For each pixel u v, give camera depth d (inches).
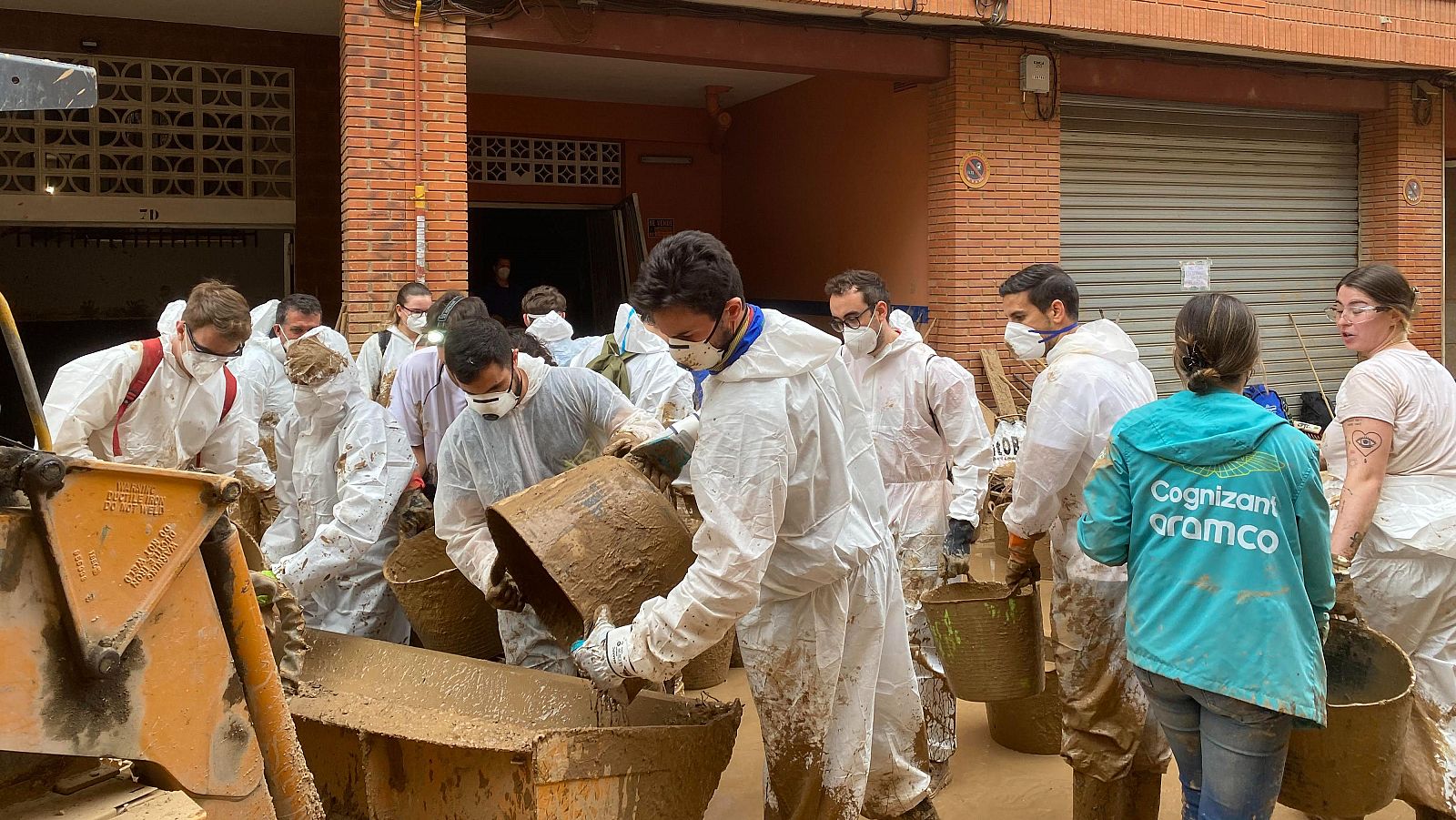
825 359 99.7
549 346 258.7
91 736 64.9
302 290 409.7
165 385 135.0
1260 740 95.7
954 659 131.0
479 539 131.3
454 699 118.9
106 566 64.7
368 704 114.8
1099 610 123.6
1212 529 97.9
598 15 331.6
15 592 60.9
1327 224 477.1
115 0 357.4
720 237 552.7
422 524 163.2
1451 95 486.6
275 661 87.9
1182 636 98.6
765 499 95.2
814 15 359.6
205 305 132.7
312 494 156.4
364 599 159.3
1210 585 97.5
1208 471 98.9
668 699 112.0
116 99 380.5
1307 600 96.3
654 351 227.9
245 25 392.2
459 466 132.0
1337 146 477.1
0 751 62.5
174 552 68.8
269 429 201.6
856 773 106.9
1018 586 130.3
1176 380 442.6
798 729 106.2
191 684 71.1
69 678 63.7
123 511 65.6
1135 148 427.2
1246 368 100.7
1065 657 126.9
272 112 401.7
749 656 108.3
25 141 370.0
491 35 317.1
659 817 103.5
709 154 544.4
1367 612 133.1
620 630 99.1
